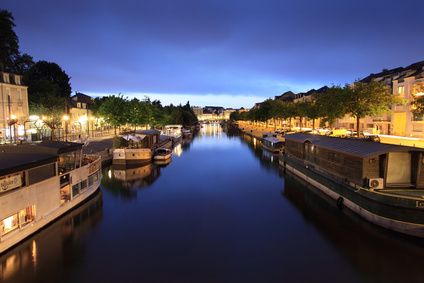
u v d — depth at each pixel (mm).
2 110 37531
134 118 53469
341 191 17156
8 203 11781
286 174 28688
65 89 71438
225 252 12336
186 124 112250
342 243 13000
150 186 23953
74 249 12625
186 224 15586
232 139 71000
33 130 36125
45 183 14305
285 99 120000
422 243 12078
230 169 31500
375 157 14719
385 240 12859
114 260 11711
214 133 97938
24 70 51719
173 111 101500
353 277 10383
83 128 69312
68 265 11297
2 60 40688
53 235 14117
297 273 10672
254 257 11883
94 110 71625
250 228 14961
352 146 17359
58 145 16547
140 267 11133
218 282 10094
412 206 12078
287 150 30953
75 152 17844
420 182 14148
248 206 18609
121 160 32344
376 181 14078
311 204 18766
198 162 36250
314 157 22906
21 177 12766
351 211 16016
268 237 13812
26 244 12789
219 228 14977
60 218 15703
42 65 67062
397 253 11938
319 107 40781
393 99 30312
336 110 32844
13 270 10938
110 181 25734
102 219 16344
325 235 13898
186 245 13016
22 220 12945
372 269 10898
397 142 35781
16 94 40406
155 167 32688
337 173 18453
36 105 46625
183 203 19344
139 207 18500
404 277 10383
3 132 35250
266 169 31391
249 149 49719
